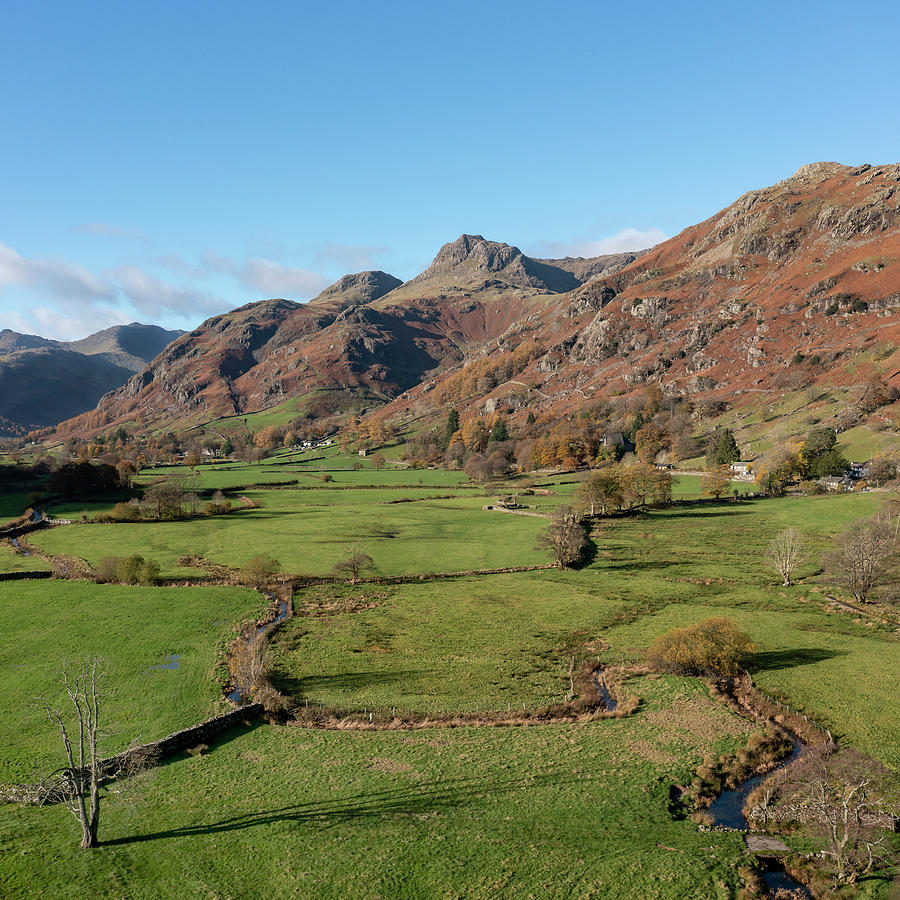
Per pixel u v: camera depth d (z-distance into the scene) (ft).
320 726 178.29
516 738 168.86
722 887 108.88
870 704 183.83
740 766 153.17
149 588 311.27
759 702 188.85
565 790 141.90
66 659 223.10
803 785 135.95
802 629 246.47
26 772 148.56
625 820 130.21
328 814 131.85
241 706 183.83
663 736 168.35
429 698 196.65
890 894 105.09
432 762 155.22
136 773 143.54
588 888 108.68
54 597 294.25
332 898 106.01
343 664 225.15
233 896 105.81
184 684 203.41
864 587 275.59
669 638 219.00
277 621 270.67
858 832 118.01
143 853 117.80
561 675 213.46
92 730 126.62
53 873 111.04
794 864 116.16
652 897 106.63
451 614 277.85
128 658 224.94
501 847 120.37
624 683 205.87
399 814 132.05
